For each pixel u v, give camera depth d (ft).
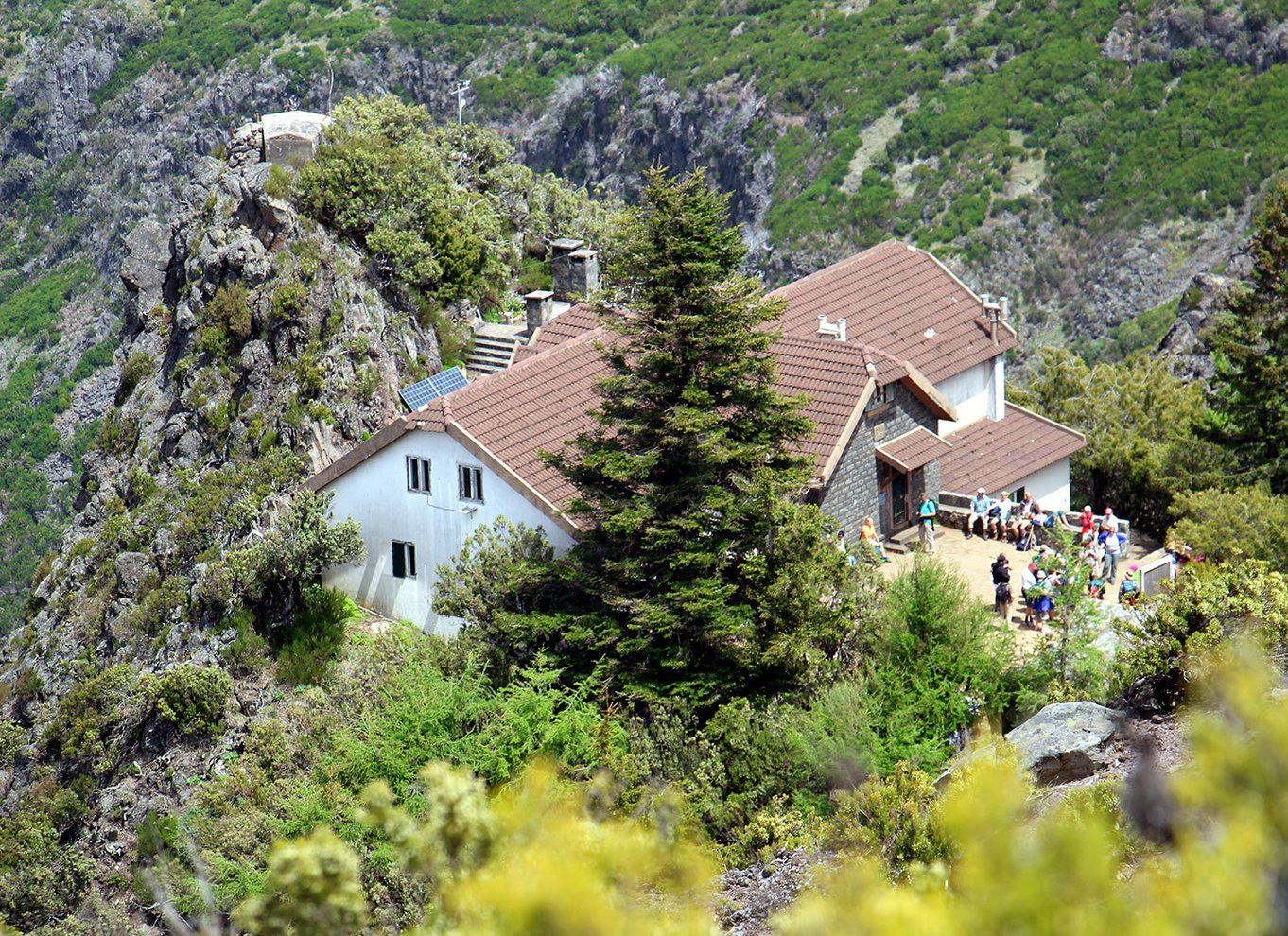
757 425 244.63
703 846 172.65
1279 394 378.53
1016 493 334.24
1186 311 540.52
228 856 216.54
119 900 249.34
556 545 262.67
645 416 241.35
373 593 287.48
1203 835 45.32
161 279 362.12
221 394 318.86
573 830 53.26
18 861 252.83
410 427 274.77
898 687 225.76
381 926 143.23
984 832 45.62
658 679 235.81
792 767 211.61
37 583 335.88
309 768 238.07
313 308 323.16
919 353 334.24
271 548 276.00
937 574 241.14
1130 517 380.17
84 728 268.82
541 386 286.05
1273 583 198.18
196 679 262.06
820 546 239.09
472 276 359.87
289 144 353.92
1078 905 44.29
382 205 347.97
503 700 223.10
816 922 47.50
